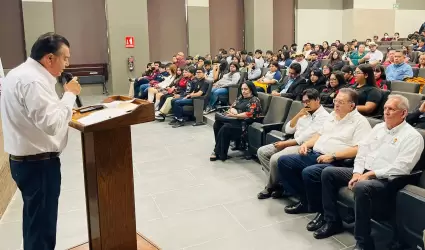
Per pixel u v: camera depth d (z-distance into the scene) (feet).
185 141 16.90
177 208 9.93
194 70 21.68
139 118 5.92
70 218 9.50
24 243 6.34
